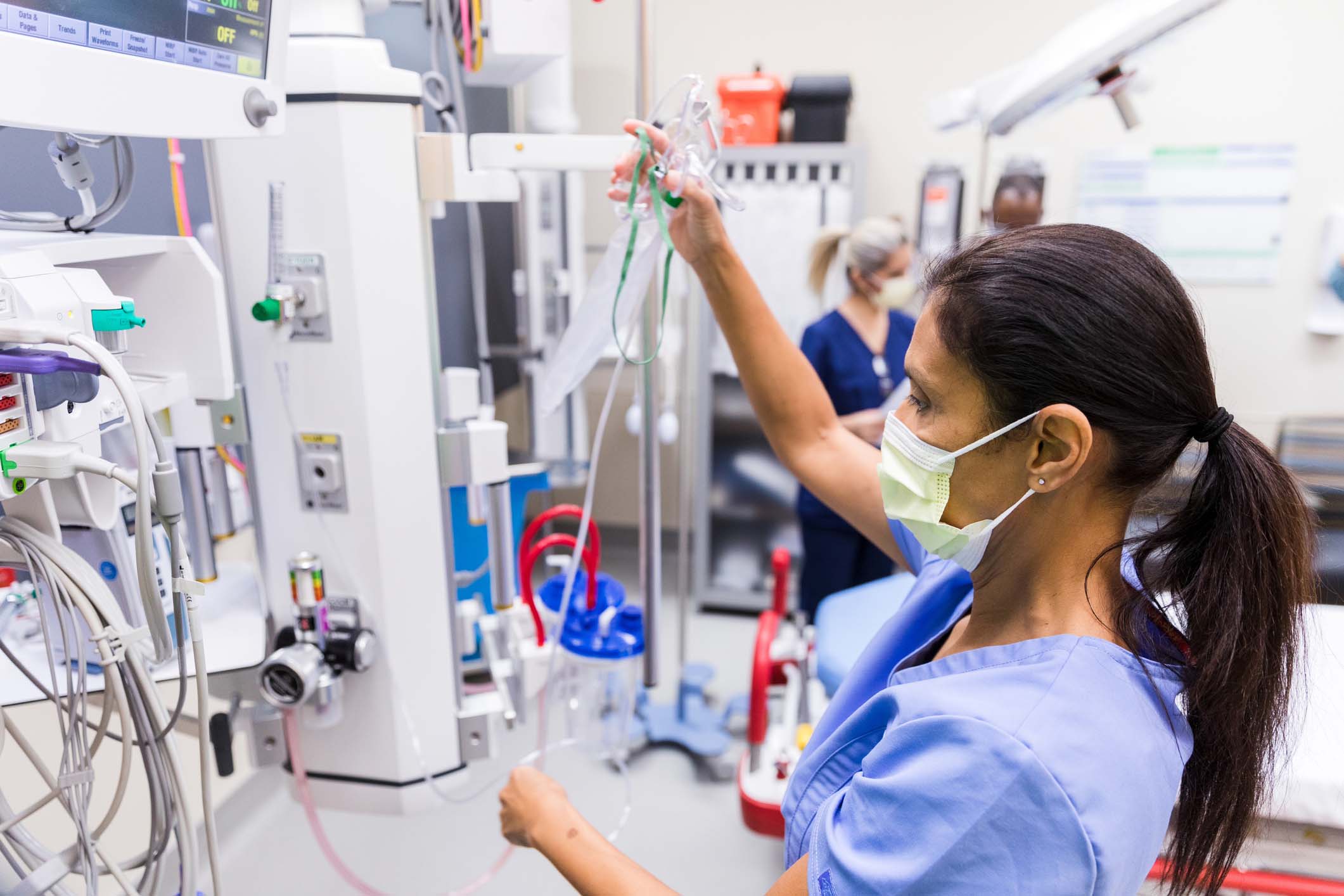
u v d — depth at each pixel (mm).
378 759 1131
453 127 1168
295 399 1016
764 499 3160
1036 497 658
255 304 956
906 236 2438
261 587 1085
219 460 1151
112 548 950
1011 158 3049
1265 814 1004
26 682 918
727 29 3205
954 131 3102
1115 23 1271
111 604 687
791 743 2094
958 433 661
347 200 950
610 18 3270
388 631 1078
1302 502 661
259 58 806
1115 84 1435
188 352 876
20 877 729
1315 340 3012
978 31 3029
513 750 2340
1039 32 2986
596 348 1038
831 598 2102
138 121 656
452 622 1132
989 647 678
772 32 3174
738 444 3127
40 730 1378
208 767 753
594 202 3439
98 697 921
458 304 2895
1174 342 607
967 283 643
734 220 2920
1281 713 676
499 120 2955
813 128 2867
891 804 599
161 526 1034
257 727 1113
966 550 702
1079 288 601
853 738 738
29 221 860
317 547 1058
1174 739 641
